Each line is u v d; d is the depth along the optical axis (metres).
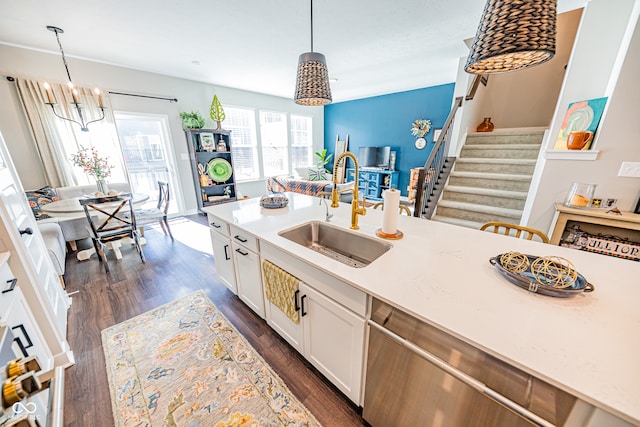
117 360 1.57
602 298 0.85
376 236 1.44
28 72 3.11
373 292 0.89
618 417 0.50
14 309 1.17
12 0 2.09
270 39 2.97
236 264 1.92
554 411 0.60
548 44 0.85
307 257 1.19
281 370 1.50
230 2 2.19
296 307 1.35
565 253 1.21
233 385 1.41
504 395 0.68
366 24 2.65
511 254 1.09
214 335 1.78
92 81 3.60
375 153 6.43
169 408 1.28
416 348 0.84
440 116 5.49
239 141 5.74
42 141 3.24
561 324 0.72
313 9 2.33
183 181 4.84
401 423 0.99
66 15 2.36
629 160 1.98
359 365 1.09
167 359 1.58
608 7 2.02
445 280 0.97
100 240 2.63
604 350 0.63
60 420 0.73
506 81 4.45
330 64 3.96
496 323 0.73
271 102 6.09
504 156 3.67
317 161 7.73
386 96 6.23
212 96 4.98
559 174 2.28
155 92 4.23
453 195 3.48
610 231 2.17
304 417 1.23
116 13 2.34
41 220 3.01
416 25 2.69
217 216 1.94
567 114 2.26
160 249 3.31
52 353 1.46
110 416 1.25
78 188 3.47
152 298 2.23
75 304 2.14
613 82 1.98
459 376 0.75
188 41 2.99
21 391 0.64
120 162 3.92
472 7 2.34
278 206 2.11
